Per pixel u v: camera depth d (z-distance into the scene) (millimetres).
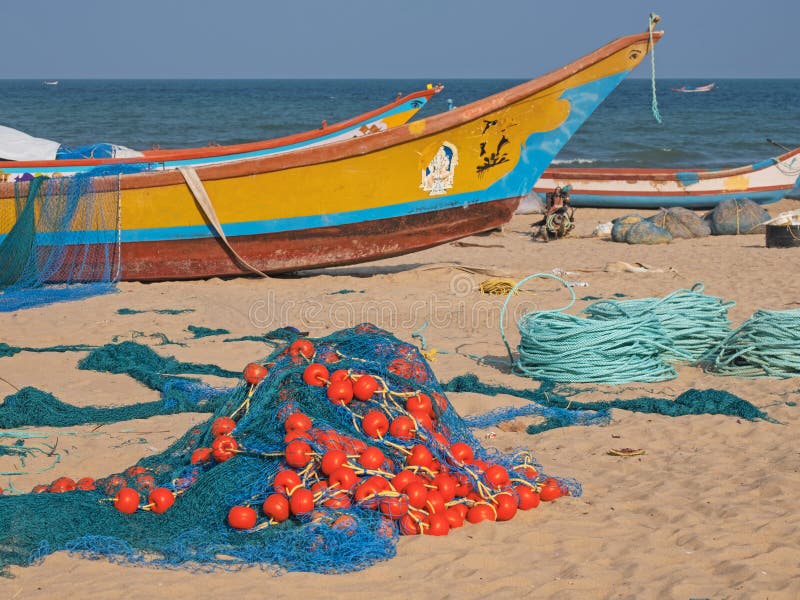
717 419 7031
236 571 4422
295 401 5395
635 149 45156
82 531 4750
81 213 12875
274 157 12789
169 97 116312
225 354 9273
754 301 11844
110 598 4125
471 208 13539
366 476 4965
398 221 13367
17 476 5891
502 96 12742
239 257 13375
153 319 10719
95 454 6297
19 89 166000
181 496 5188
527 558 4605
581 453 6379
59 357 9078
